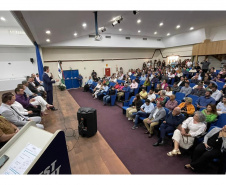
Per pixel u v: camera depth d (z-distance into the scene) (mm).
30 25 3930
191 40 9719
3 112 2160
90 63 10133
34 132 1090
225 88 4160
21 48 7879
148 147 2771
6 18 5668
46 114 3715
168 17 5969
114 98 5531
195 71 7457
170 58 12180
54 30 5305
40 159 870
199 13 5539
